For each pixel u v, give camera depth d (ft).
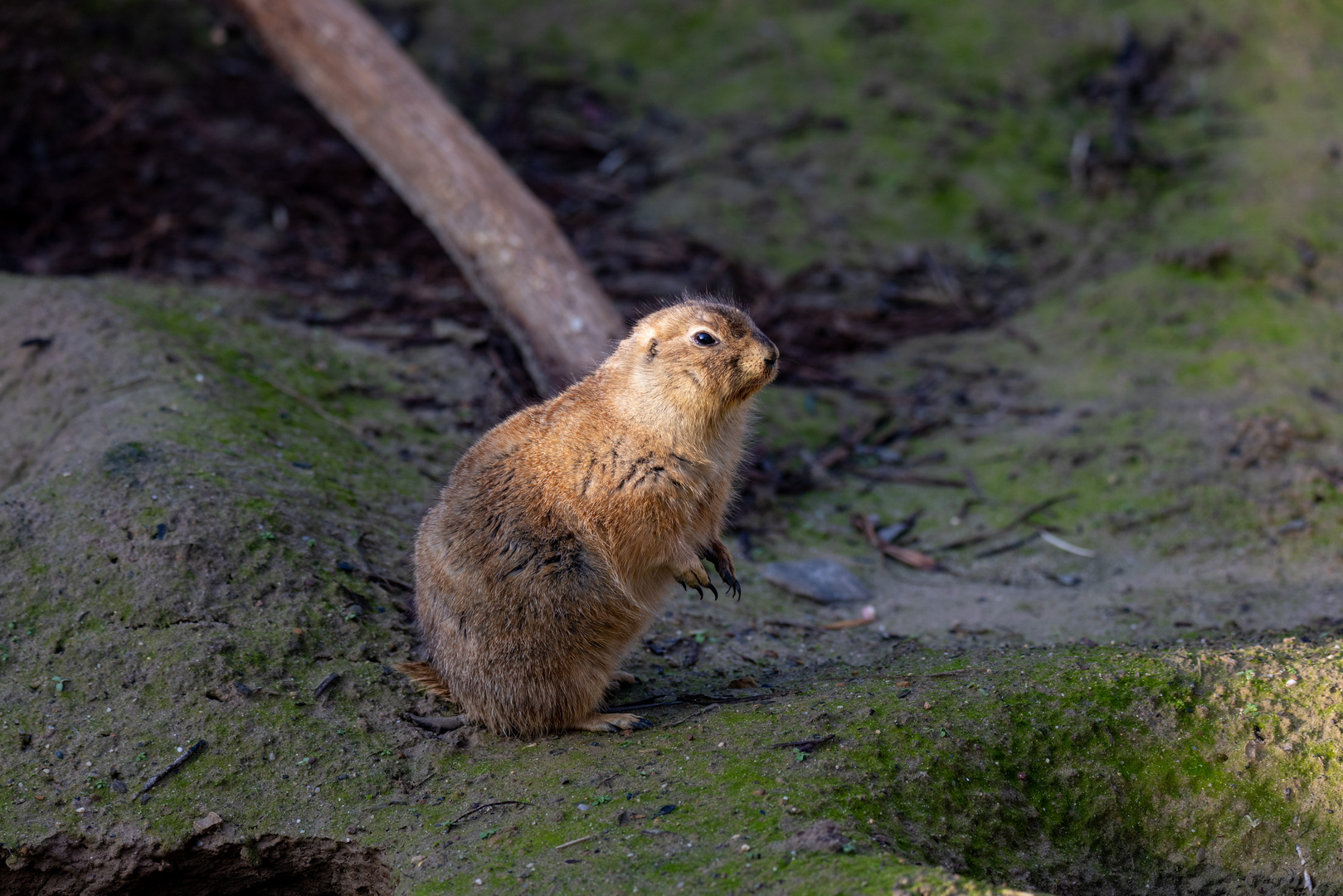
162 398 36.22
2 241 55.57
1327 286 53.42
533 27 72.54
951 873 20.39
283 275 53.88
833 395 50.37
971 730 24.63
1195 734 24.97
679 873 20.61
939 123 67.00
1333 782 24.00
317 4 50.52
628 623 27.04
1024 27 72.95
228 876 24.54
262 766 25.38
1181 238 58.08
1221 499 41.19
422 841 23.22
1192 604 35.60
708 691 29.40
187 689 26.55
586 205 61.46
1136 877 23.66
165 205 58.34
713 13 73.92
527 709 26.63
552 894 20.57
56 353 39.01
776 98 68.80
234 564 29.48
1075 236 59.98
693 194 62.39
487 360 47.03
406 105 48.73
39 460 34.53
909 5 74.59
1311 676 25.81
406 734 26.58
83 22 65.36
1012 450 45.78
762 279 56.95
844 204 62.13
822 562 38.45
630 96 69.21
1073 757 24.57
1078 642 32.94
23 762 25.12
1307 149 62.44
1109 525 40.86
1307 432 43.55
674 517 26.55
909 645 32.55
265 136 63.62
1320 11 72.64
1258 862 23.68
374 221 59.06
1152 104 68.23
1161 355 50.52
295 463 35.24
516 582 26.08
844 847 20.61
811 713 25.67
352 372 44.55
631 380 26.81
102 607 28.14
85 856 24.02
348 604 29.73
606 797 23.36
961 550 40.37
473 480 27.40
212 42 67.26
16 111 61.41
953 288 57.00
